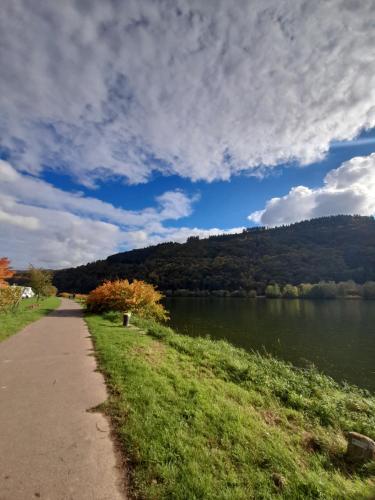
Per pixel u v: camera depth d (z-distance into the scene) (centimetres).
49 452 344
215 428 420
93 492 282
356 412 638
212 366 774
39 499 269
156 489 289
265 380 699
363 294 6644
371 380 1350
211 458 349
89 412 454
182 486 296
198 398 516
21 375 631
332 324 3083
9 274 1650
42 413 447
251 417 480
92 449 353
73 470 313
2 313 1617
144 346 923
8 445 357
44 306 2714
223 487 301
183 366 736
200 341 1198
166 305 5566
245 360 965
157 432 391
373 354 1817
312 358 1720
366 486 343
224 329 2609
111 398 503
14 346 922
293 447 413
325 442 439
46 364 719
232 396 569
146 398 498
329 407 594
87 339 1058
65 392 533
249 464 348
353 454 400
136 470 317
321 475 354
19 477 298
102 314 2017
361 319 3497
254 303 6081
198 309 4712
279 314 4012
